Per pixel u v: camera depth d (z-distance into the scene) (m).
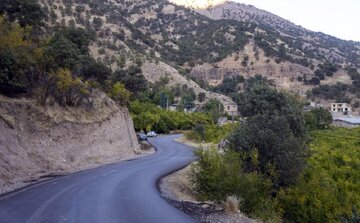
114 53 137.12
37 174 21.06
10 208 11.50
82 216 10.79
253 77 187.75
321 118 81.94
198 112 113.12
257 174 19.42
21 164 21.05
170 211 12.30
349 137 62.25
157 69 148.88
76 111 35.00
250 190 16.44
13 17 41.16
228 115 121.38
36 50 30.62
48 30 63.78
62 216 10.68
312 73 192.75
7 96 26.58
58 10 146.38
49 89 30.94
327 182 27.95
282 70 193.12
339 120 109.12
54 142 27.20
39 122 26.66
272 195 21.84
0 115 22.34
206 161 18.14
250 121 22.88
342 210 23.39
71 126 31.19
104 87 53.47
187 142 65.06
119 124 44.62
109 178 20.28
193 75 194.75
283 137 21.73
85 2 172.12
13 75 27.20
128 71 80.94
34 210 11.32
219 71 197.75
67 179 19.31
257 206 16.36
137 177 21.34
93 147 34.19
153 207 12.76
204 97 145.62
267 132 21.28
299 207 21.88
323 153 41.25
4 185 16.52
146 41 190.00
